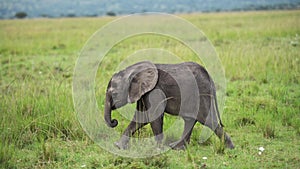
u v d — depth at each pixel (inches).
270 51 550.3
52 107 324.8
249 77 466.3
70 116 308.3
